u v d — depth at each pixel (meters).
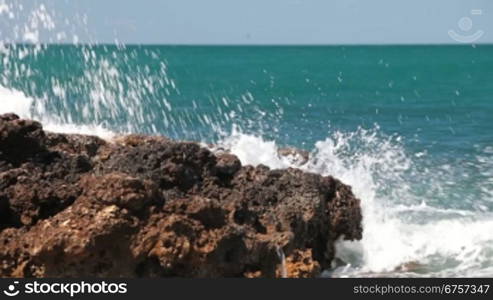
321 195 9.60
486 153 20.02
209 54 113.94
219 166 9.41
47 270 7.51
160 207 8.02
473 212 13.27
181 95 38.06
